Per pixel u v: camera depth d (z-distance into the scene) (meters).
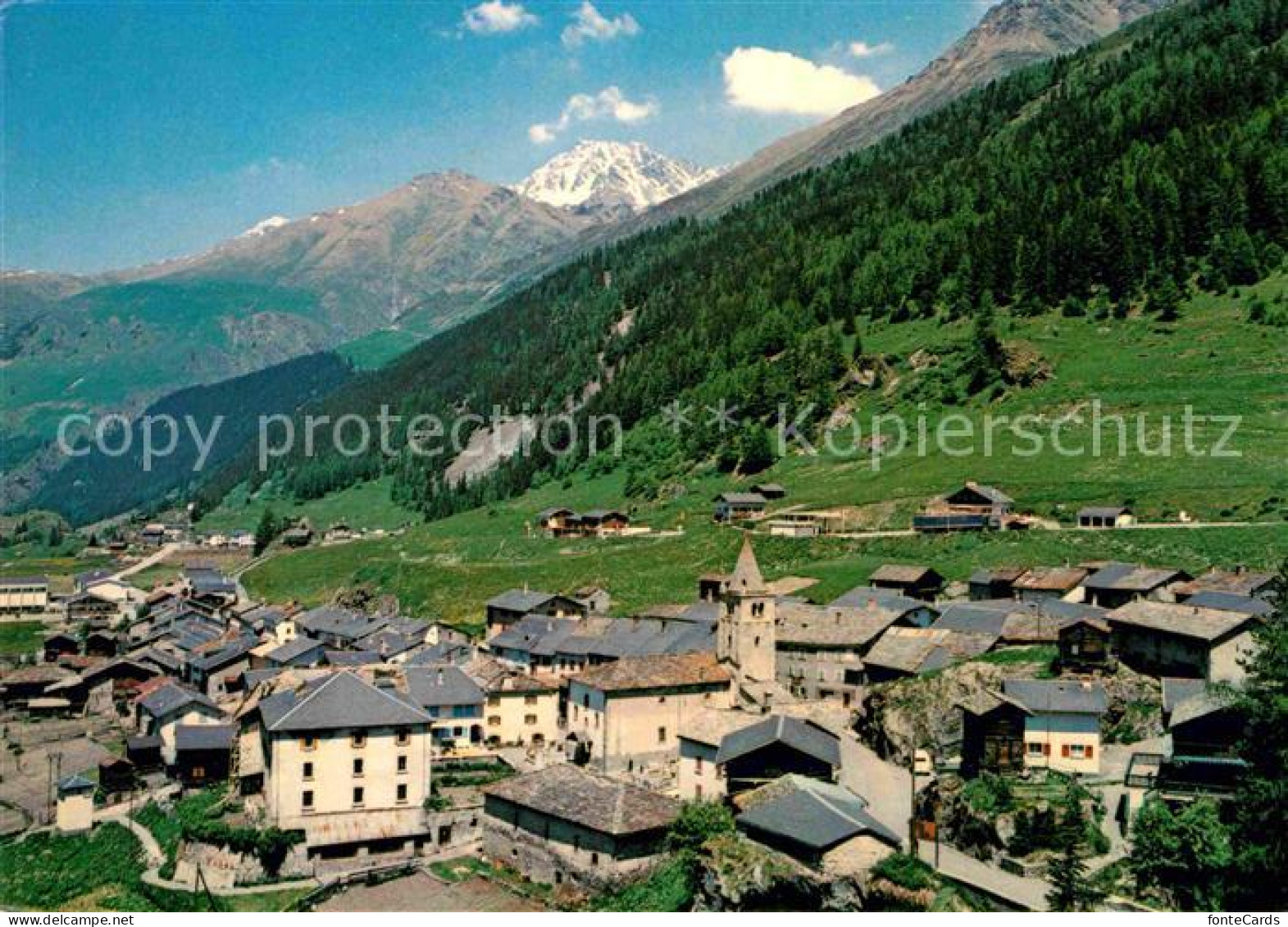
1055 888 64.88
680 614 152.25
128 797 119.25
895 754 96.81
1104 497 182.38
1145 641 102.81
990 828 72.81
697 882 72.94
